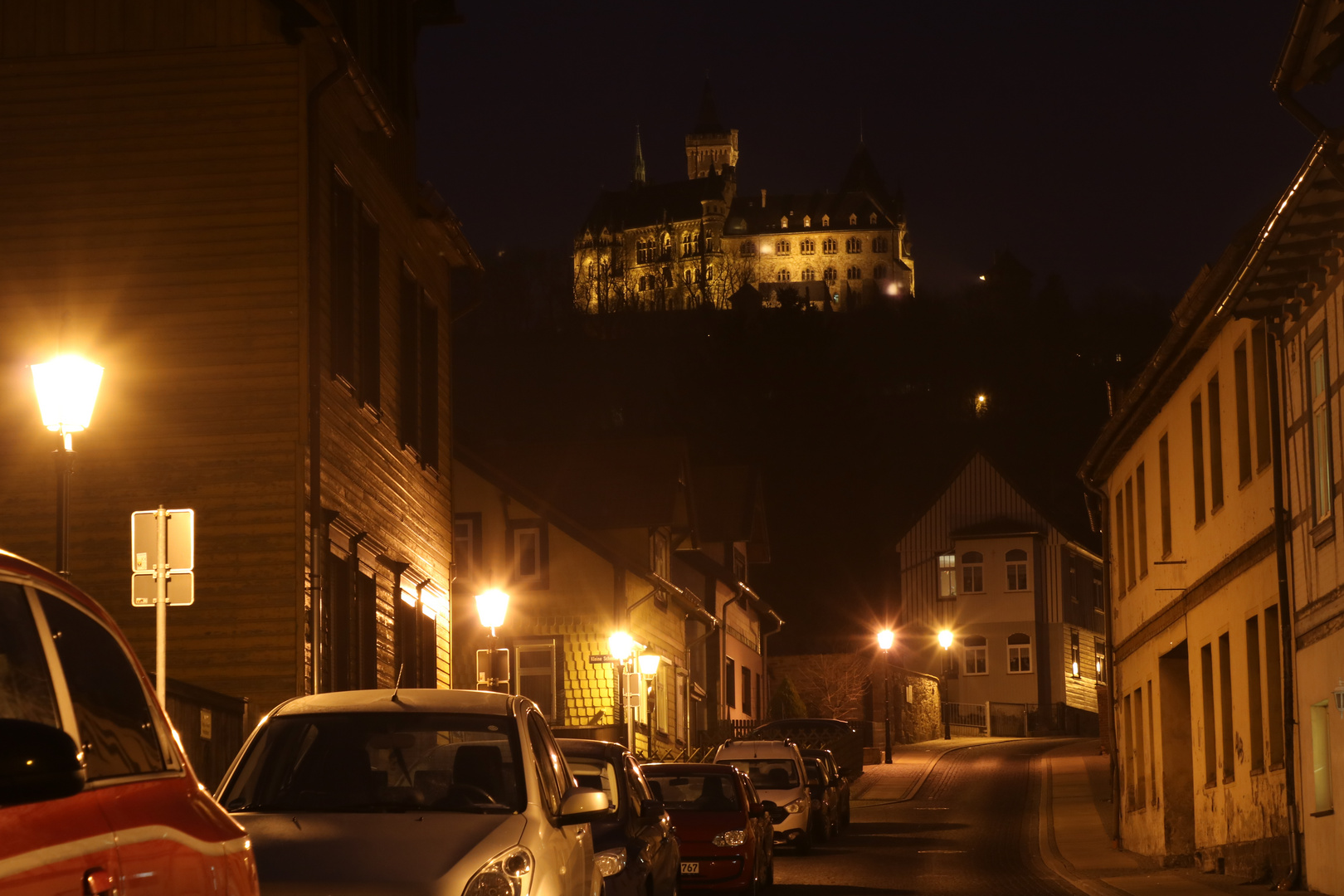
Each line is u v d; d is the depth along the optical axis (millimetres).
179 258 22969
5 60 23484
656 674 54469
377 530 26844
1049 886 27047
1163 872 30062
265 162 23031
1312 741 22969
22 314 22984
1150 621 35125
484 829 10172
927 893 25938
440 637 31703
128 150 23234
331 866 9555
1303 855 23500
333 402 24188
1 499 22594
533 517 51750
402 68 30188
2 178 23312
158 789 5996
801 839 33781
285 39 23234
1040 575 103750
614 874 15250
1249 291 23234
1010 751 75062
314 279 23234
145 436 22641
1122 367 44562
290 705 11836
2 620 5293
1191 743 31703
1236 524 27266
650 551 55031
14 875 4754
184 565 15375
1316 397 22609
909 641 105688
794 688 78875
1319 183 19203
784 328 126625
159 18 23438
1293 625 23875
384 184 28031
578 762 17312
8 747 4441
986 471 106312
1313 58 17625
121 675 6039
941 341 188500
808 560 118375
